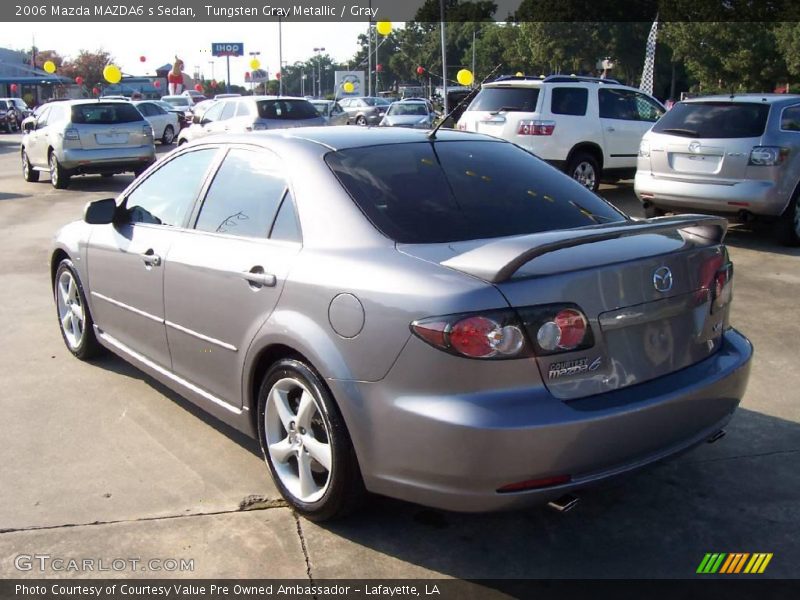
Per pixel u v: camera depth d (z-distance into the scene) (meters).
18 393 4.77
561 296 2.74
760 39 36.16
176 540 3.24
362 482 3.12
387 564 3.10
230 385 3.71
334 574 3.03
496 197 3.61
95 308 4.96
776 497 3.60
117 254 4.54
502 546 3.23
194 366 3.97
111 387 4.88
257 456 3.98
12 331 6.01
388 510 3.48
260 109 16.70
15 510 3.45
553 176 4.00
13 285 7.42
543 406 2.69
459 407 2.67
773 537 3.29
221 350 3.70
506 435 2.62
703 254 3.21
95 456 3.96
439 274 2.82
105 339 4.91
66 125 14.89
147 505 3.50
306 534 3.29
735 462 3.93
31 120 16.59
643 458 2.93
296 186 3.50
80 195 14.43
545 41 46.81
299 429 3.32
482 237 3.28
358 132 3.94
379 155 3.67
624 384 2.92
